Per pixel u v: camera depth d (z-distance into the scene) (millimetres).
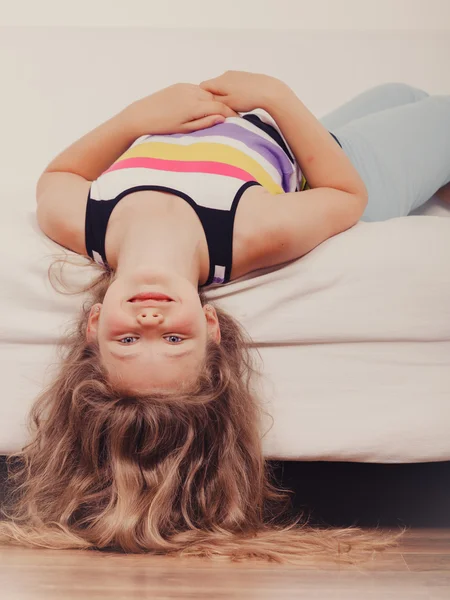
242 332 1324
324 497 1425
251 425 1303
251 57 2305
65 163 1486
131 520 1244
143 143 1451
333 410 1325
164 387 1244
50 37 2324
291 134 1443
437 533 1325
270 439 1322
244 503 1297
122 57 2275
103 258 1365
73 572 1174
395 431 1317
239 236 1319
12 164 1929
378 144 1602
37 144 1997
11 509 1354
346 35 2393
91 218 1360
